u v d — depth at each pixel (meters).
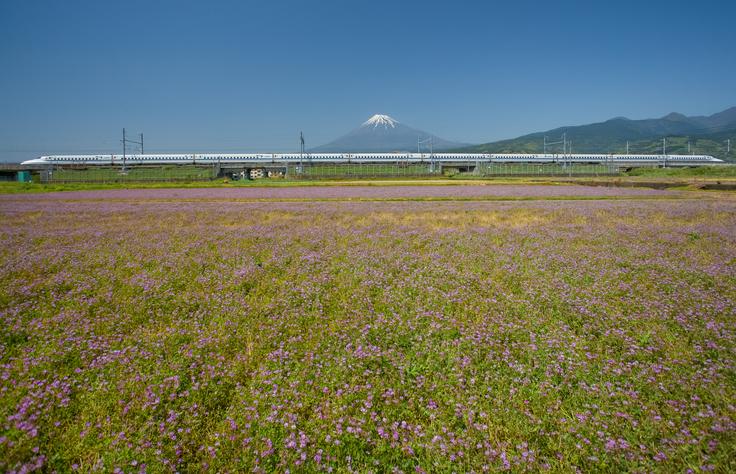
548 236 21.25
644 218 29.25
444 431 5.29
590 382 6.36
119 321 9.23
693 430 5.17
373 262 14.93
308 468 4.76
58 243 19.98
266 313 9.61
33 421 5.48
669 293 10.91
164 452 5.00
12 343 8.20
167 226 27.11
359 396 6.07
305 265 14.64
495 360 7.07
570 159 158.88
